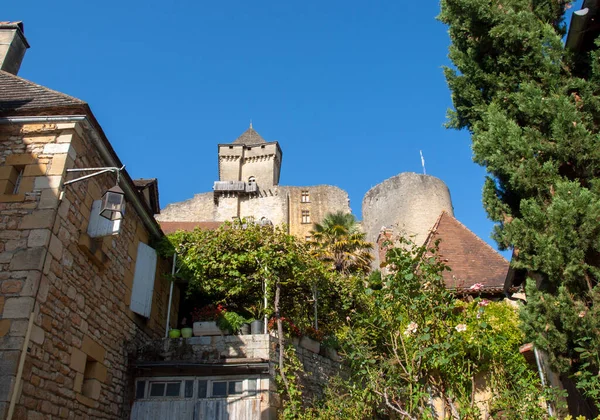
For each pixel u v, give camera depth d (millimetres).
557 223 6316
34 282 7188
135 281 10633
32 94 9297
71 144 8328
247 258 11547
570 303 6219
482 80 8391
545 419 6648
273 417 9234
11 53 11648
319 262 12430
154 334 11477
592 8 6988
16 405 6598
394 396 7137
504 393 6613
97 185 9195
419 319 6832
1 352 6719
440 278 6926
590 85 7137
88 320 8617
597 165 6695
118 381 9500
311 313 12578
